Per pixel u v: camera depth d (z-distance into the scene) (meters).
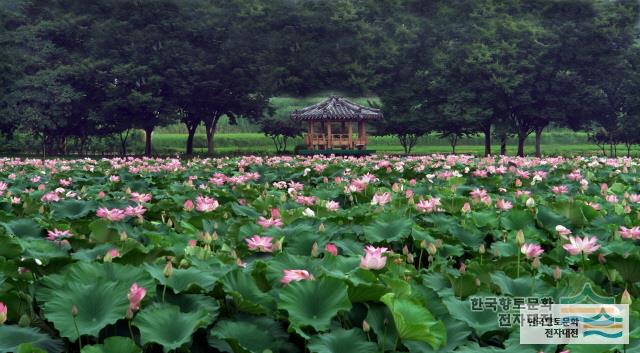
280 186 10.27
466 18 47.91
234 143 79.50
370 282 3.53
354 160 18.09
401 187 8.70
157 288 3.46
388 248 5.36
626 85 44.94
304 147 46.16
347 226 5.90
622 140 48.59
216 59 45.66
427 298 3.54
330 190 9.53
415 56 48.31
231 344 3.02
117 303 3.12
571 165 14.73
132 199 7.79
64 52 44.53
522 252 4.34
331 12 46.44
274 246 4.52
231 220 6.36
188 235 5.37
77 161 17.81
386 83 48.75
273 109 50.62
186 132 94.31
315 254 4.14
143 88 44.03
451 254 5.25
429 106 47.41
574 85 44.28
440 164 15.08
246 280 3.52
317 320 3.12
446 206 7.48
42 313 3.35
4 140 54.62
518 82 42.75
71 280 3.39
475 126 46.56
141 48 43.88
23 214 7.64
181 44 44.28
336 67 46.22
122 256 4.14
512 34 44.69
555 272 4.01
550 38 43.94
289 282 3.34
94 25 44.00
